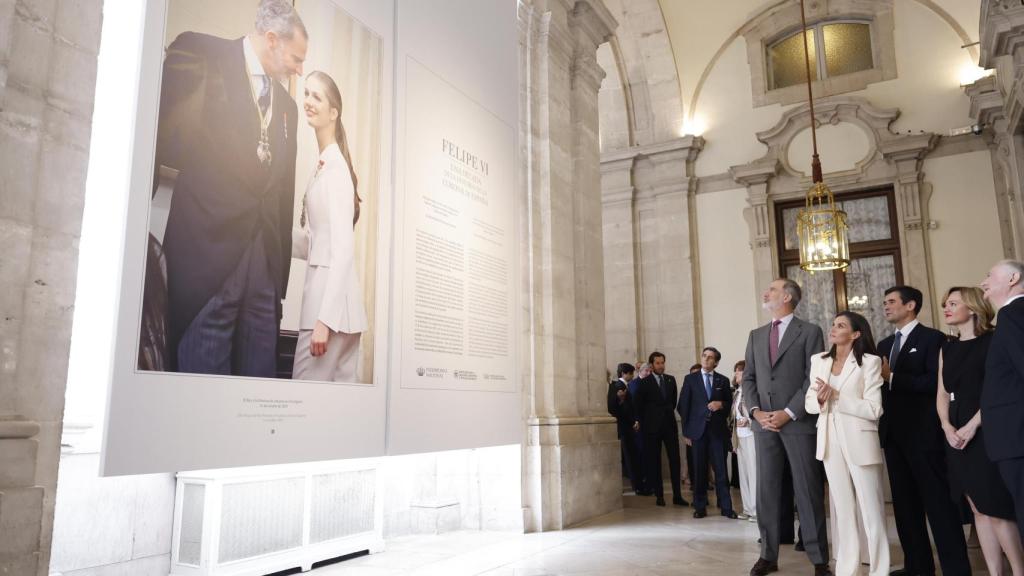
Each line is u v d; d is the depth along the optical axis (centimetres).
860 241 1111
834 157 1123
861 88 1130
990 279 356
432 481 689
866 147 1103
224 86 319
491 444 509
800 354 471
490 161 542
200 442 294
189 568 441
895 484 449
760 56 1209
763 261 1142
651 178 1233
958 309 396
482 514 671
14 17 254
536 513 661
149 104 283
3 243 244
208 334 302
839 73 1163
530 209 727
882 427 455
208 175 307
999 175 1012
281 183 347
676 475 852
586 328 798
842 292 1115
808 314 1131
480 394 500
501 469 671
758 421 472
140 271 276
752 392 492
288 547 488
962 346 390
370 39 421
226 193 316
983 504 366
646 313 1197
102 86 425
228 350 311
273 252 340
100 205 419
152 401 276
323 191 374
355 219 395
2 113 247
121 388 265
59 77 268
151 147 283
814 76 1176
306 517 504
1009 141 883
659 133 1253
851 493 426
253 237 328
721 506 726
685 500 898
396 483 649
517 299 562
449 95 496
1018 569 360
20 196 251
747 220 1165
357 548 543
